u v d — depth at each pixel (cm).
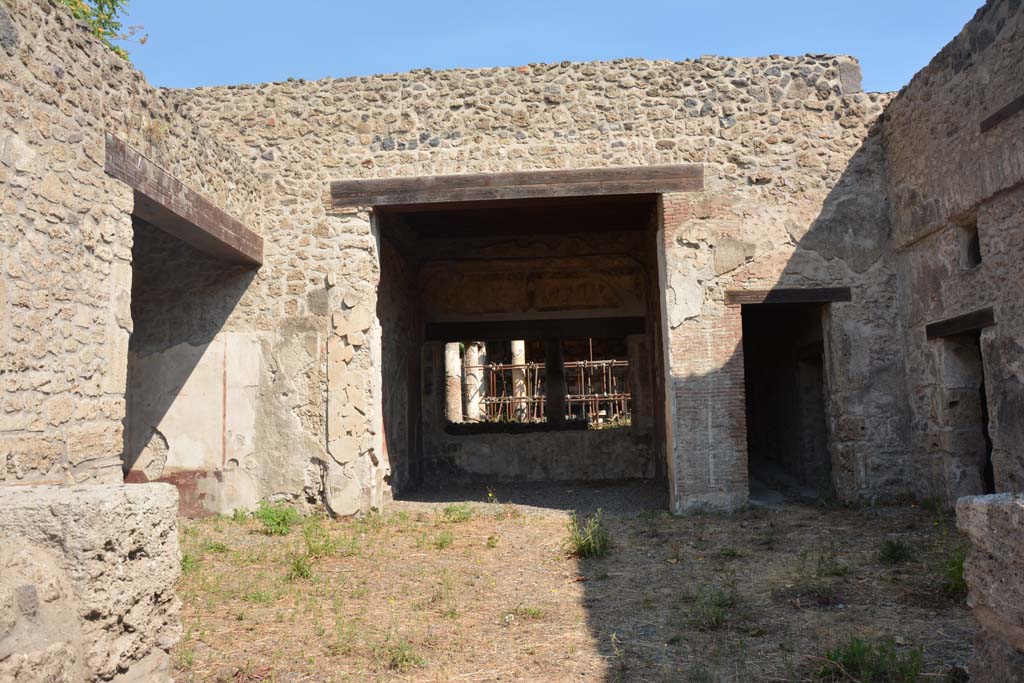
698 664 378
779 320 1169
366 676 373
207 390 891
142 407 897
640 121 888
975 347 778
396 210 924
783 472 1153
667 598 504
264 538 744
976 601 262
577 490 1110
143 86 651
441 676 373
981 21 666
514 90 897
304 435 874
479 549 675
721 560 611
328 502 861
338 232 894
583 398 2086
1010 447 641
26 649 203
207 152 766
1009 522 240
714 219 877
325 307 886
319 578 571
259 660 395
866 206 877
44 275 527
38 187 524
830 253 873
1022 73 611
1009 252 636
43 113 530
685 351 867
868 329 867
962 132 704
